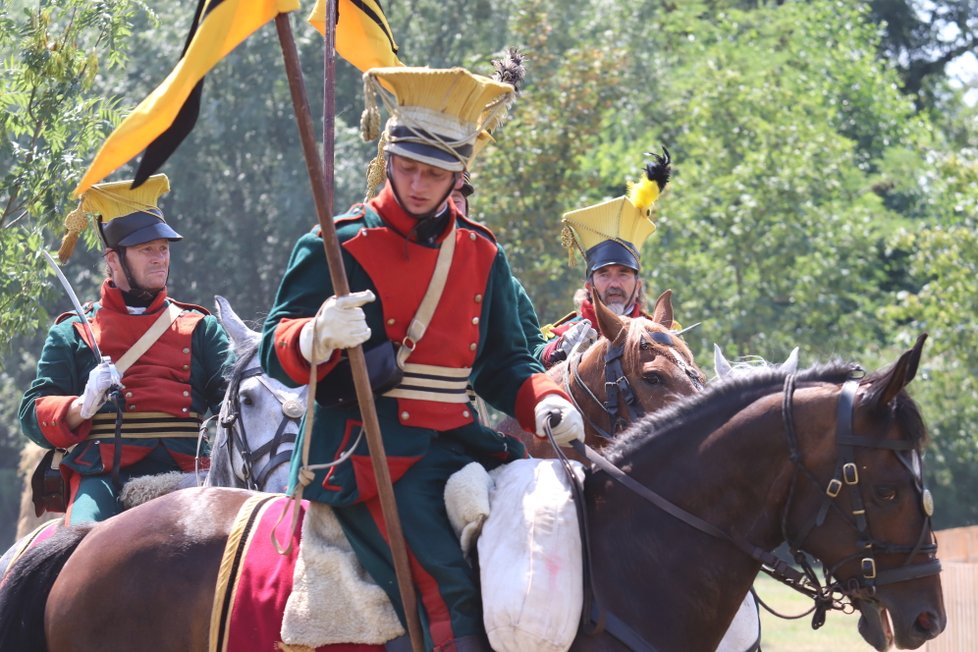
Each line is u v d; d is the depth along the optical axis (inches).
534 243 1069.8
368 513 263.9
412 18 1369.3
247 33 257.1
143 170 257.9
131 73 1232.8
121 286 410.0
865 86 1905.8
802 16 1851.6
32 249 573.9
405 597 250.8
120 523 284.7
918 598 243.9
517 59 346.9
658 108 1517.0
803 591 254.5
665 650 253.3
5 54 616.4
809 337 1331.2
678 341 363.6
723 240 1275.8
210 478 389.7
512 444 285.1
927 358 1315.2
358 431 266.5
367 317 264.1
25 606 285.3
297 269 265.4
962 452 1393.9
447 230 267.7
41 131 573.3
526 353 283.4
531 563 249.1
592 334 423.5
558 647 246.2
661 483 260.4
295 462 273.0
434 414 266.8
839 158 1387.8
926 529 244.2
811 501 249.1
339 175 1240.2
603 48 1180.5
